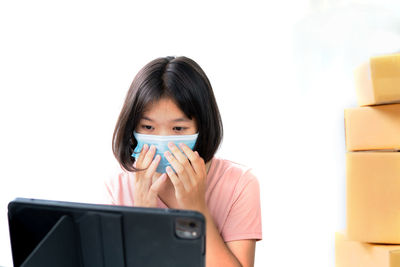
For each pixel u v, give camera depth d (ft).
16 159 5.44
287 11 5.26
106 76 5.41
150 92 2.65
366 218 3.68
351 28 5.11
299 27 5.25
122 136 2.85
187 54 5.43
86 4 5.33
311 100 5.32
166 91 2.66
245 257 3.02
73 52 5.37
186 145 2.75
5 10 5.26
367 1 5.04
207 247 2.81
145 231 1.65
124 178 3.43
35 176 5.47
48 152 5.47
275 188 5.54
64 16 5.32
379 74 3.42
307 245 5.49
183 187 2.81
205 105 2.83
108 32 5.38
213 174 3.36
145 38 5.41
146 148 2.81
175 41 5.41
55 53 5.35
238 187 3.25
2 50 5.30
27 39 5.31
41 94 5.39
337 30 5.15
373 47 5.07
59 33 5.33
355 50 5.12
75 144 5.47
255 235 3.12
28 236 1.82
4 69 5.32
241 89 5.46
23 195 5.47
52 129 5.44
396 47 5.01
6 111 5.37
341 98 5.23
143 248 1.67
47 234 1.79
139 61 5.41
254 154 5.54
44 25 5.31
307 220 5.48
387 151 3.71
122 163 2.93
